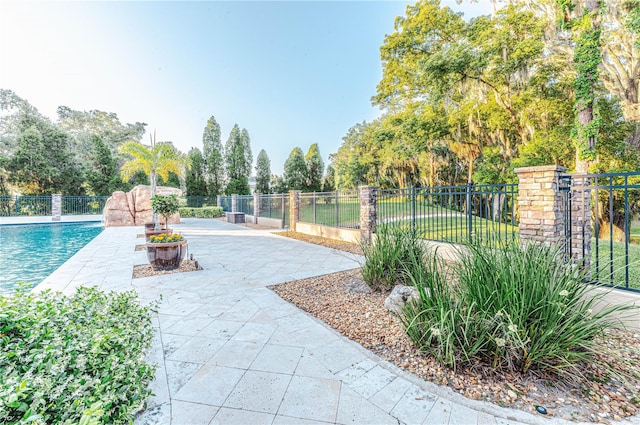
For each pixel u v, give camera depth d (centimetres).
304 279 476
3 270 654
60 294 237
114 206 1484
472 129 1366
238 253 711
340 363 229
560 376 199
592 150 986
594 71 982
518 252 242
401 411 175
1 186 2128
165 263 536
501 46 1084
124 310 251
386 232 423
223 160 2853
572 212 371
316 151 3319
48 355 142
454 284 248
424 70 1281
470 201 493
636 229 1261
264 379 209
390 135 1836
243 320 313
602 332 221
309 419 170
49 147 2297
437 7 1409
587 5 980
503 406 176
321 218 1045
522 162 1219
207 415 174
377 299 367
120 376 148
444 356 214
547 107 1171
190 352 246
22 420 102
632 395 184
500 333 206
